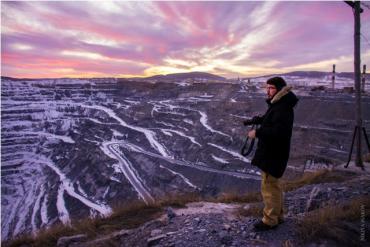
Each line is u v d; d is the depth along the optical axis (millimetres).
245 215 6762
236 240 5352
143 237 6445
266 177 5492
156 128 124938
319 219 5426
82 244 6957
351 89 94438
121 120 160750
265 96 117125
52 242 7688
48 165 142125
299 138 57625
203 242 5457
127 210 8875
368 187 8023
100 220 8453
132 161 90938
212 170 64562
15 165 152750
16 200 112625
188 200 9586
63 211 80562
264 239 5281
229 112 106125
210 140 84312
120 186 75688
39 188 115625
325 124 62812
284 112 5141
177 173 69750
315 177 11461
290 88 5242
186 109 131250
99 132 150250
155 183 70125
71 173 113000
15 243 8078
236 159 67125
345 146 50594
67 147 155750
